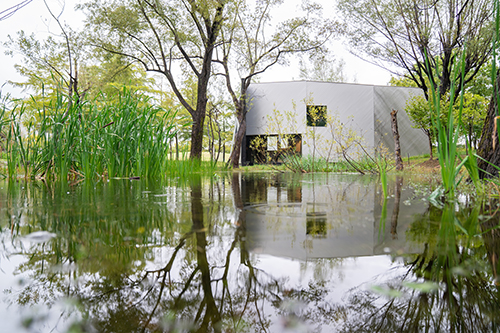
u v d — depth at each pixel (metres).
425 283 0.57
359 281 0.58
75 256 0.73
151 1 9.21
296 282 0.58
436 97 1.86
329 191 2.52
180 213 1.34
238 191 2.46
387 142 15.09
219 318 0.45
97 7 8.98
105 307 0.49
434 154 14.59
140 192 2.25
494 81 1.58
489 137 2.50
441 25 11.69
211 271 0.64
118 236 0.92
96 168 3.87
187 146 5.70
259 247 0.81
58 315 0.46
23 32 7.88
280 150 10.97
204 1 8.41
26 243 0.83
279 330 0.41
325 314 0.46
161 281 0.59
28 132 3.58
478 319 0.44
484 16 11.00
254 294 0.53
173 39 10.09
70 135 3.39
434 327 0.42
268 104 15.20
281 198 1.98
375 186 3.08
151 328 0.43
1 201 1.71
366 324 0.42
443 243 0.85
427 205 1.62
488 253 0.75
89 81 8.95
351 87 15.01
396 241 0.87
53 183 3.05
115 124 3.89
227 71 12.37
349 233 0.97
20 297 0.51
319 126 14.64
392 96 15.31
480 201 1.73
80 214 1.30
